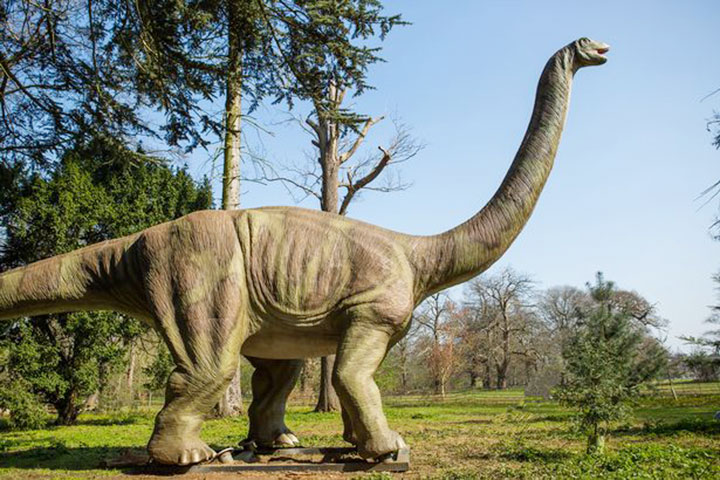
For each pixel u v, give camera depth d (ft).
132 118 40.04
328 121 41.32
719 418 42.19
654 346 28.55
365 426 21.65
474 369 173.78
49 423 56.80
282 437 27.35
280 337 23.91
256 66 41.42
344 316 22.88
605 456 24.50
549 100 24.75
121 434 42.50
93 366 54.75
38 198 54.13
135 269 25.03
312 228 23.80
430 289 24.58
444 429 42.04
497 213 24.25
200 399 22.54
